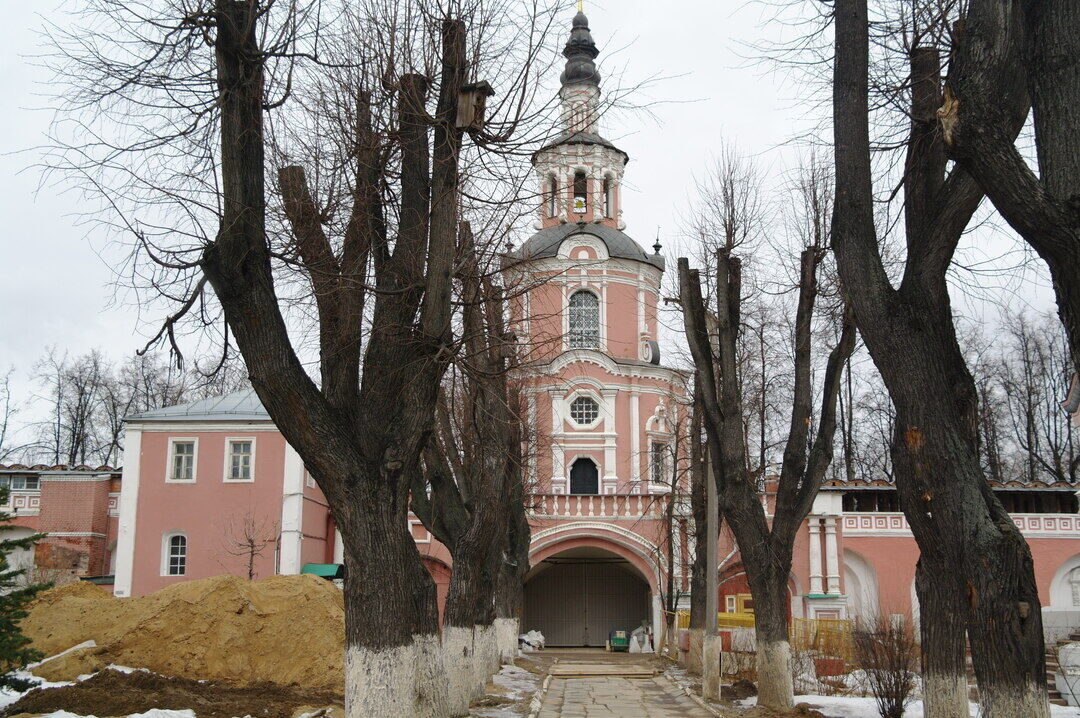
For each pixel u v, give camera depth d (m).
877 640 17.53
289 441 10.35
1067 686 18.91
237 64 10.40
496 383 16.48
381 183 12.09
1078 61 8.56
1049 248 8.30
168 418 35.84
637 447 41.81
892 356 10.13
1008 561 9.27
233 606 19.25
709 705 19.20
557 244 43.44
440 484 19.56
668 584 33.06
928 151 10.65
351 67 11.28
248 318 10.11
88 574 37.19
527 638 39.09
